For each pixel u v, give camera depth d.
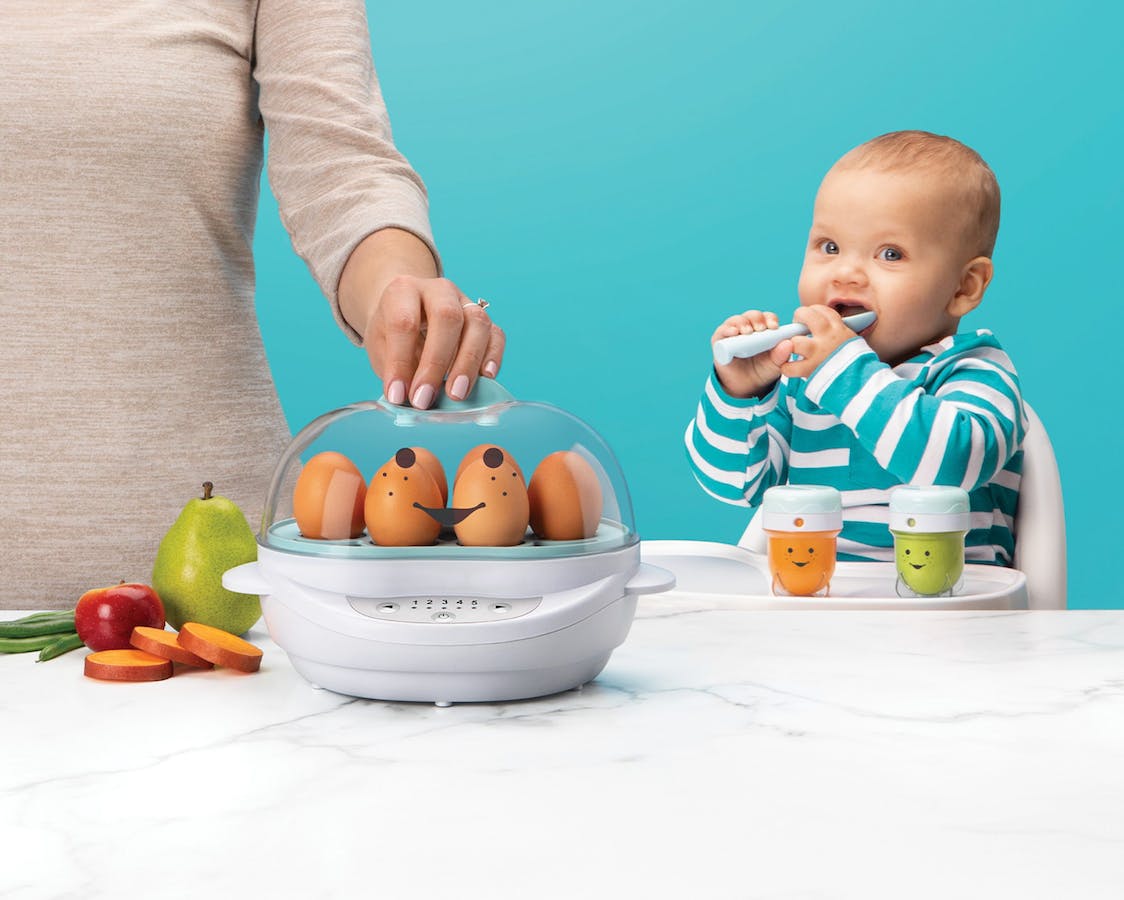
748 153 3.71
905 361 1.70
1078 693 0.73
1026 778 0.58
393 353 0.78
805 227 3.69
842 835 0.51
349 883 0.46
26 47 1.26
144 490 1.32
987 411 1.47
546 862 0.48
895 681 0.76
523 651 0.70
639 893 0.45
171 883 0.46
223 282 1.37
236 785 0.58
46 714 0.71
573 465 0.74
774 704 0.71
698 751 0.62
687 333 3.80
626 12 3.76
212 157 1.33
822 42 3.62
